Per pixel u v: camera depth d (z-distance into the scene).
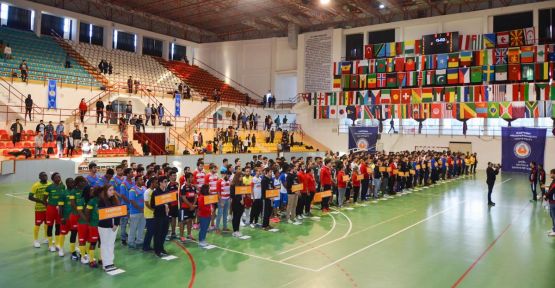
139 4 38.28
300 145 38.38
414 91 35.97
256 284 7.80
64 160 21.03
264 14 40.12
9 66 27.78
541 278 8.39
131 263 8.91
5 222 12.30
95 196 8.52
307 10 38.03
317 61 40.72
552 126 31.66
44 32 35.75
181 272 8.39
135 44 41.94
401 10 37.22
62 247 9.22
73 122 26.08
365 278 8.26
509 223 13.76
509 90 32.47
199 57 47.62
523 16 32.75
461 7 35.75
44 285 7.50
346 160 18.25
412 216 14.80
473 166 31.05
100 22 38.22
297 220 13.72
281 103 43.88
